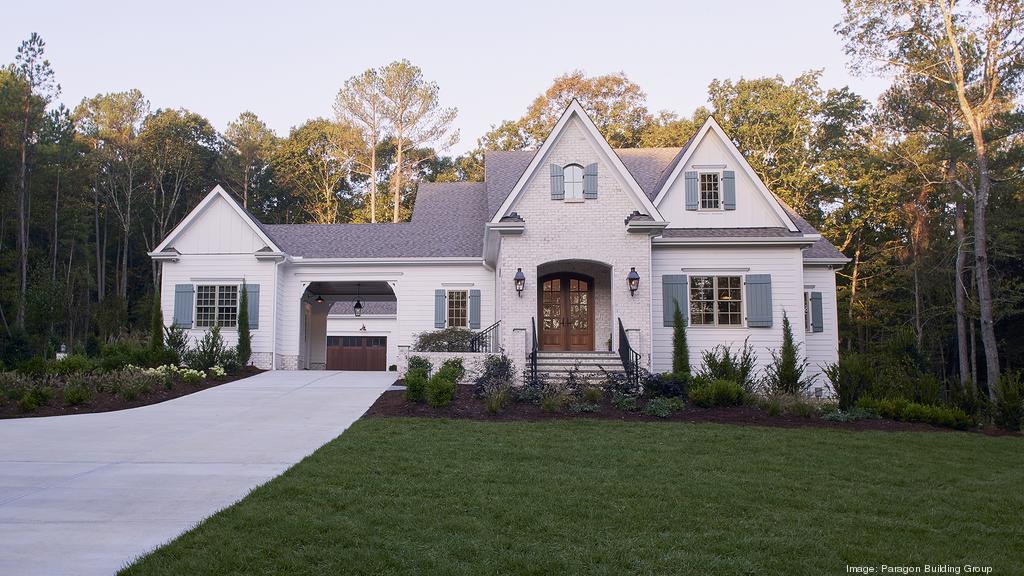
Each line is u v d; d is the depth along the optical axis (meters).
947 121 29.70
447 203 30.95
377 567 6.09
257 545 6.60
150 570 6.00
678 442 12.36
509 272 21.22
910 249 38.53
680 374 17.86
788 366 20.00
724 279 23.25
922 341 36.03
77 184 45.62
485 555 6.45
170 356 21.81
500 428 13.45
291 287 26.58
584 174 21.64
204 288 25.72
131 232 50.44
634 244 21.36
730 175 24.02
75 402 16.19
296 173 54.31
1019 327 35.66
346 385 20.22
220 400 17.30
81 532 7.21
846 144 39.34
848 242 41.22
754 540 7.05
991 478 10.38
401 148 50.19
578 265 23.55
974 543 7.33
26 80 39.53
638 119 48.09
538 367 20.55
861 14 27.98
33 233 47.22
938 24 27.38
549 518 7.62
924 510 8.47
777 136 42.91
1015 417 15.45
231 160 54.31
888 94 30.53
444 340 22.70
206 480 9.43
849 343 39.78
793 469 10.47
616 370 20.39
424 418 14.57
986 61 27.06
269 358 25.33
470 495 8.49
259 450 11.47
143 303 46.16
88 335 35.53
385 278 26.48
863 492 9.22
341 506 7.96
